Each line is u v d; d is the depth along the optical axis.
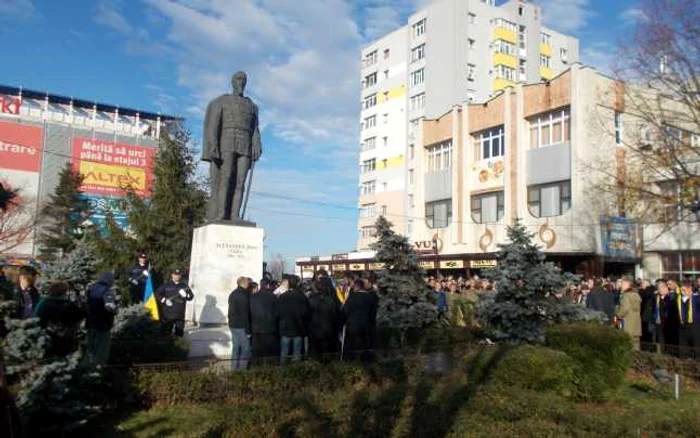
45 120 54.72
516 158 30.33
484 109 33.00
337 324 10.47
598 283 15.30
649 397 9.00
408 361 9.41
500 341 11.36
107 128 59.91
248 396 7.66
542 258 11.69
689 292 11.78
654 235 26.77
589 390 8.40
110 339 7.84
